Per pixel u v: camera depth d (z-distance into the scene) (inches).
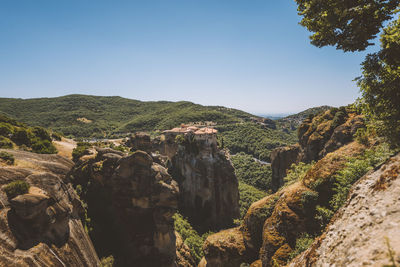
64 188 1060.5
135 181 1491.1
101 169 1587.1
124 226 1486.2
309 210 829.2
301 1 509.4
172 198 1556.3
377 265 217.6
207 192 3075.8
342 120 1898.4
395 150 419.5
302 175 1241.4
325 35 477.7
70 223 1037.8
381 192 319.0
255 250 1044.5
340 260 292.2
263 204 1099.9
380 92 401.1
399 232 233.5
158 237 1492.4
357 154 859.4
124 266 1333.7
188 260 1815.9
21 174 887.1
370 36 426.0
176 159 3405.5
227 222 3083.2
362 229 295.7
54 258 821.2
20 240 748.0
